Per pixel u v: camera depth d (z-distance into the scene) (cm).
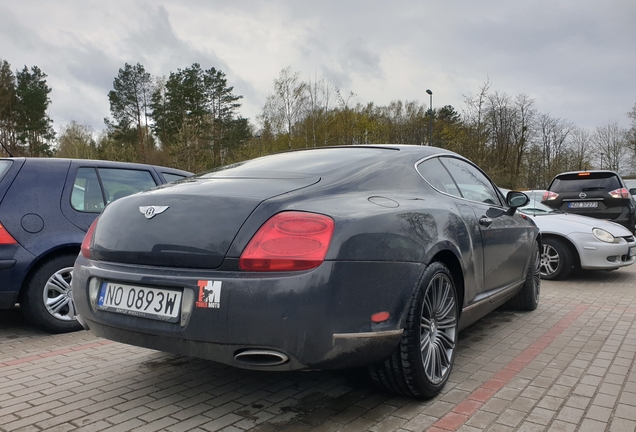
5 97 4300
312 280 229
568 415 272
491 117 3806
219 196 259
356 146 374
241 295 229
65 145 4972
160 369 354
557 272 750
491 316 514
